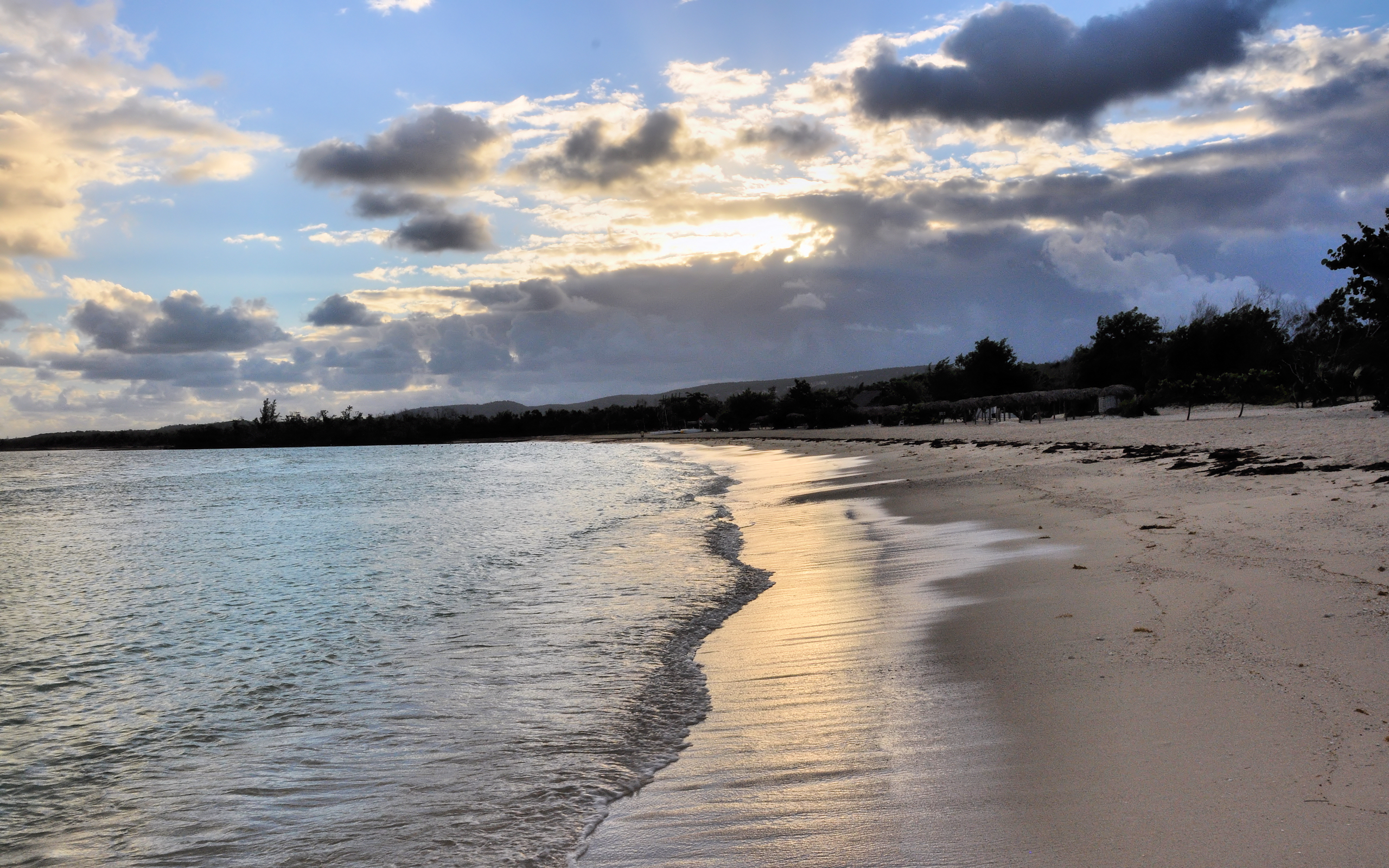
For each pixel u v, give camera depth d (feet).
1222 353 185.06
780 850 12.34
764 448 198.70
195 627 35.40
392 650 28.17
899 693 18.60
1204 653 18.16
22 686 27.40
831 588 32.27
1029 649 20.42
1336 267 102.22
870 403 303.89
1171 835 11.04
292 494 126.21
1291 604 20.88
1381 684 15.14
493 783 16.40
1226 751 13.26
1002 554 34.30
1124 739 14.30
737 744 17.04
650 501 81.87
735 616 29.48
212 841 15.33
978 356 263.29
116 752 20.54
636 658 24.88
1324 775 12.06
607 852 13.12
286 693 24.34
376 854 14.06
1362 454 50.44
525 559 46.96
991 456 89.51
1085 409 203.62
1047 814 12.16
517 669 24.53
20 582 50.88
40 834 16.20
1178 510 38.55
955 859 11.30
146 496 134.10
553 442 437.58
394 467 206.59
